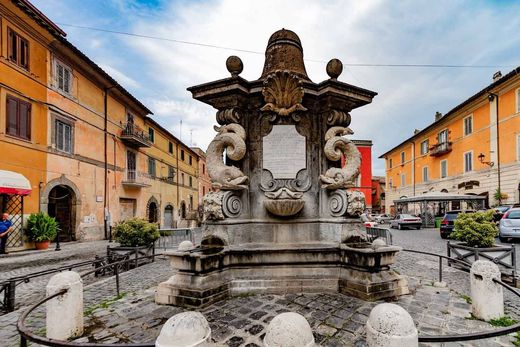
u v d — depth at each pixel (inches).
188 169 1505.9
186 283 166.1
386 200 1807.3
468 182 1002.1
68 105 647.8
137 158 954.7
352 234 193.6
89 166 715.4
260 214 207.8
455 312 151.6
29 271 327.3
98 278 271.4
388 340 76.5
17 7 513.0
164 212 1187.3
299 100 203.3
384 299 168.6
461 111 1043.9
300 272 183.3
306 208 207.8
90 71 711.7
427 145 1314.0
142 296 183.6
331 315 144.9
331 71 204.8
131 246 321.1
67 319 129.1
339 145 205.5
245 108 214.2
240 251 182.2
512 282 224.8
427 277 238.5
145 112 993.5
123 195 867.4
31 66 554.9
